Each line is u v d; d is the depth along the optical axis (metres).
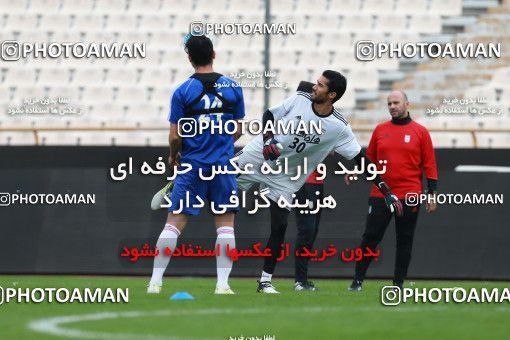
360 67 73.25
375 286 34.62
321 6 74.62
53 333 16.70
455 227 40.84
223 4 75.31
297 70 72.75
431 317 20.28
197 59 26.30
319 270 40.66
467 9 75.50
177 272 40.81
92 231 41.28
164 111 72.56
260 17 74.62
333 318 19.78
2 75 73.00
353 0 75.00
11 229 41.50
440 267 40.75
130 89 72.88
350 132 29.06
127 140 69.44
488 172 40.91
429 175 30.95
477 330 17.86
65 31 75.31
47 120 70.56
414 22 74.94
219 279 26.89
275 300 24.89
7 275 40.84
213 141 26.05
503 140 67.81
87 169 41.56
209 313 20.61
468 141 68.06
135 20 75.50
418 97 72.06
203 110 25.91
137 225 41.16
